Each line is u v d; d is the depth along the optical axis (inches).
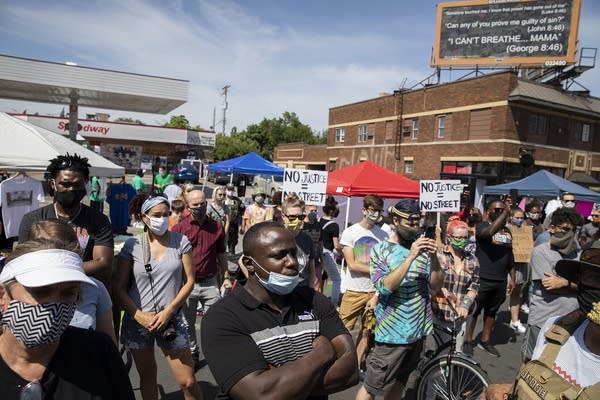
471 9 1042.7
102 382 63.7
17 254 61.3
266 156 2699.3
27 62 845.2
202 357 191.9
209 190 1197.1
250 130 2775.6
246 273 79.3
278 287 73.9
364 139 1306.6
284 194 265.3
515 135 871.1
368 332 161.9
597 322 64.7
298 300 80.0
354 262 195.9
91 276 117.3
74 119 1053.8
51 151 270.1
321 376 71.7
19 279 57.1
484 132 907.4
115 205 499.2
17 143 266.2
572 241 150.9
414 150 1095.0
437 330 164.1
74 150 328.2
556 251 151.2
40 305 58.3
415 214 138.6
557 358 70.3
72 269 60.2
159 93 956.0
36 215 117.9
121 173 375.2
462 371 140.1
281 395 66.6
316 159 1611.7
